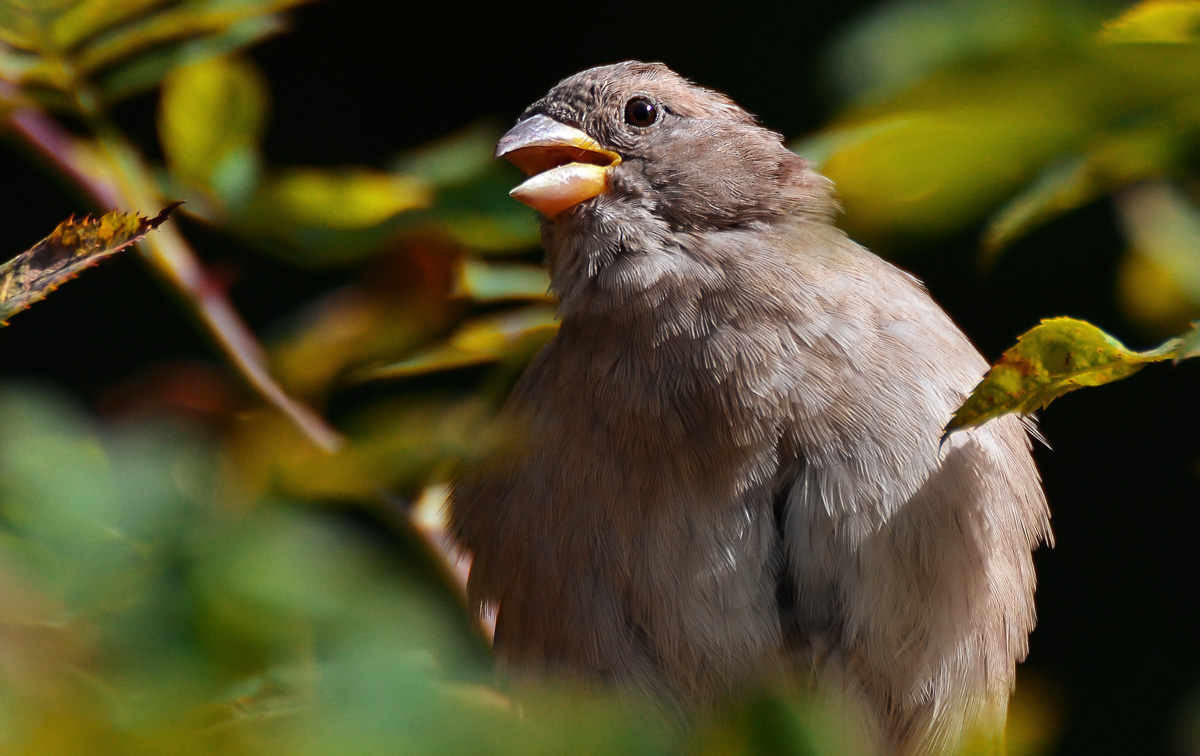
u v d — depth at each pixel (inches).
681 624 82.3
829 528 82.1
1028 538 82.7
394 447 58.3
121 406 77.5
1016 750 58.3
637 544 82.4
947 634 82.2
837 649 82.3
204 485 64.1
